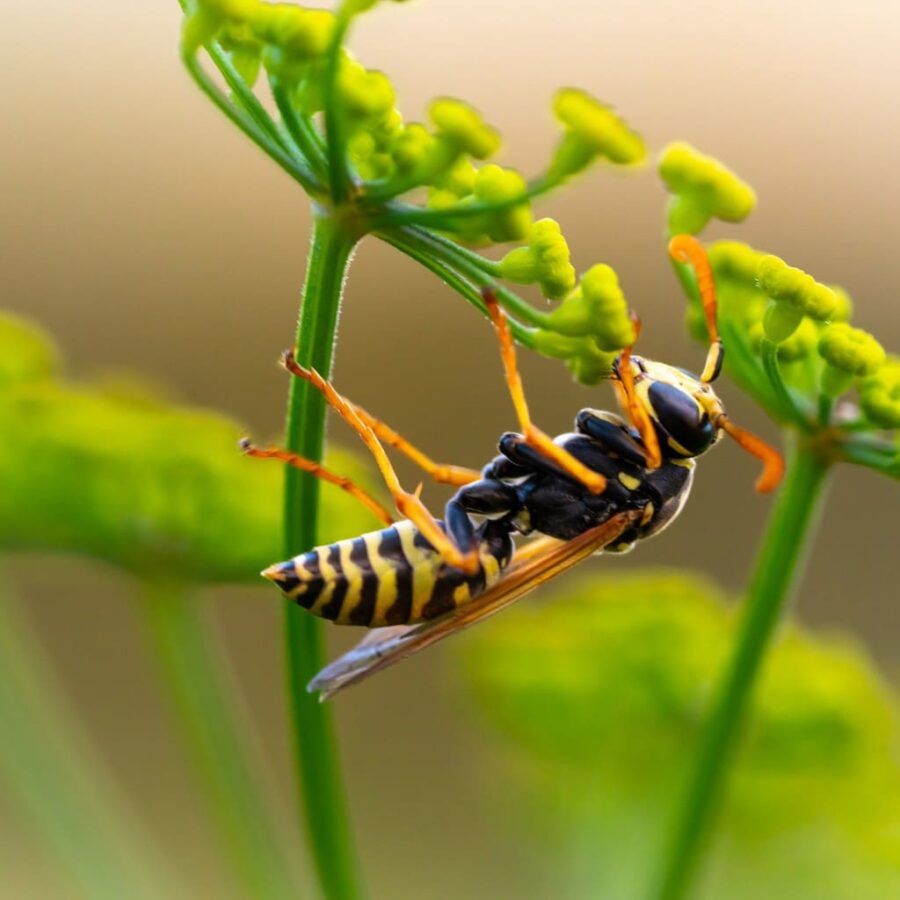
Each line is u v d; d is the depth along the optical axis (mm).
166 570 127
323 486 129
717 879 138
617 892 137
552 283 117
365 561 119
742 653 125
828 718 134
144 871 131
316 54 114
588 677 136
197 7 114
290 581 119
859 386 122
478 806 155
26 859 145
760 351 122
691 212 122
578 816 139
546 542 124
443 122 115
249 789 129
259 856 128
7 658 130
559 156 115
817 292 120
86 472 126
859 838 139
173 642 128
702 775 125
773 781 135
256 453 118
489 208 115
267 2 115
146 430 126
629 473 125
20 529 127
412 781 158
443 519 123
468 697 137
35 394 127
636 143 115
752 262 122
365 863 154
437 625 122
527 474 125
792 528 124
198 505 126
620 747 136
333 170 115
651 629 136
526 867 142
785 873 139
